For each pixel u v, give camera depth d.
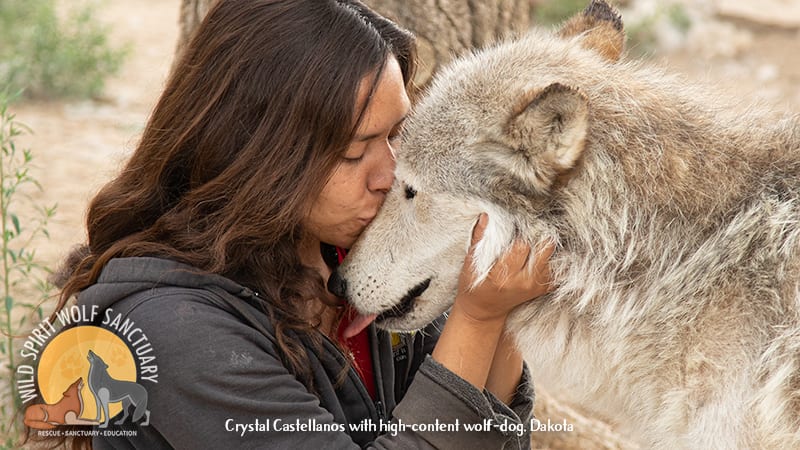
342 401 2.95
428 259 3.12
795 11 13.23
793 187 2.90
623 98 3.06
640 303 2.97
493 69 3.14
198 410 2.57
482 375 2.92
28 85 10.19
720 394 2.81
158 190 2.89
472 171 3.01
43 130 8.98
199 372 2.54
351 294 3.13
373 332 3.17
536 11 11.66
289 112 2.68
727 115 3.17
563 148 2.82
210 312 2.62
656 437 3.10
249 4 2.73
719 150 3.01
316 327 2.88
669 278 2.92
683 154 2.96
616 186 2.96
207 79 2.75
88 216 3.02
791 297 2.74
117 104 10.03
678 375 2.92
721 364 2.81
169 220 2.80
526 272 2.93
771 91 10.43
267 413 2.60
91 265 2.97
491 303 2.89
